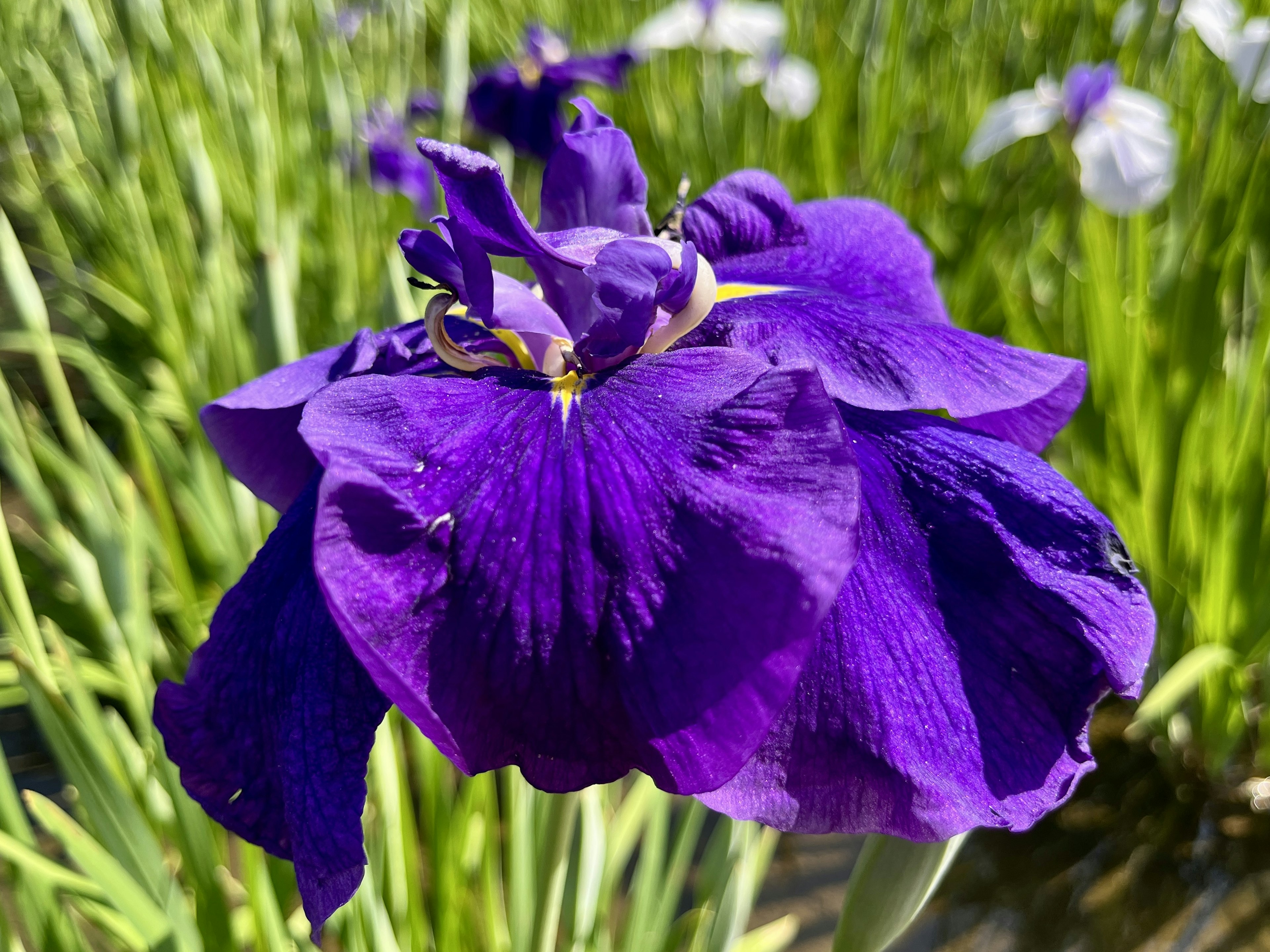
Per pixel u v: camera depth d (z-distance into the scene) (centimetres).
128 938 30
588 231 19
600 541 13
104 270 75
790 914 44
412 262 18
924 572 15
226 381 47
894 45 71
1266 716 46
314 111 73
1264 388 42
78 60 76
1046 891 44
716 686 13
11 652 47
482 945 37
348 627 12
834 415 14
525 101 62
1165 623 47
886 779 14
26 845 27
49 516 36
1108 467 45
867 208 25
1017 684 15
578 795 31
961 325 56
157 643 40
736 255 23
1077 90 55
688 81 85
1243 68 54
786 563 13
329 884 13
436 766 31
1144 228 46
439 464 14
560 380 16
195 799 16
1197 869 45
